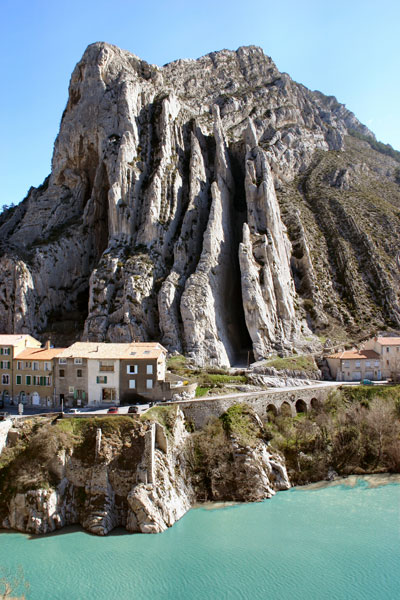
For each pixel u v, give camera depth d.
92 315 112.88
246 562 49.06
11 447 62.72
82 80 150.12
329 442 75.94
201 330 105.88
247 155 140.12
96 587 44.84
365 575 46.75
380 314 134.88
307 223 165.50
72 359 78.12
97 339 109.06
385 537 53.91
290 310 121.62
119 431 62.88
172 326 106.94
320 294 137.12
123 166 130.25
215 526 56.84
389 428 78.25
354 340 123.38
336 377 107.19
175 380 84.62
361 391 91.88
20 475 58.84
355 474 72.75
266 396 82.12
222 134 147.00
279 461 70.44
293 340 116.75
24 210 153.88
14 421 65.00
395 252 154.25
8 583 45.09
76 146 146.50
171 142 141.00
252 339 110.06
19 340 82.69
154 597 43.47
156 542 53.16
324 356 113.12
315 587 44.78
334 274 148.75
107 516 56.59
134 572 47.28
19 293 115.75
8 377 80.31
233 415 73.94
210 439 69.50
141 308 109.69
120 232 125.81
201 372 95.81
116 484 59.56
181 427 69.62
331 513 60.00
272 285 118.44
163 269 119.88
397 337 114.12
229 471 66.50
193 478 65.94
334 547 51.81
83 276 133.50
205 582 45.59
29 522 55.62
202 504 63.31
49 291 124.31
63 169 148.75
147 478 59.03
